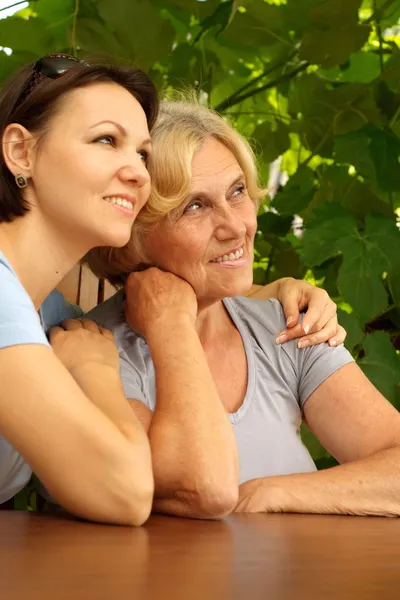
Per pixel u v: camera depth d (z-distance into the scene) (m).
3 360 1.24
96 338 1.56
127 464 1.25
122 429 1.30
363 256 2.61
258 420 1.87
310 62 2.67
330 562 0.85
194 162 1.74
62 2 2.55
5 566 0.78
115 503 1.24
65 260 1.49
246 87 2.82
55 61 1.45
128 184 1.46
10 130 1.44
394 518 1.58
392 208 2.77
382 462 1.68
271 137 2.91
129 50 2.54
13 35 2.50
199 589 0.67
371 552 0.95
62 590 0.66
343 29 2.61
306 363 1.95
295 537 1.11
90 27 2.52
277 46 2.78
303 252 2.59
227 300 1.98
